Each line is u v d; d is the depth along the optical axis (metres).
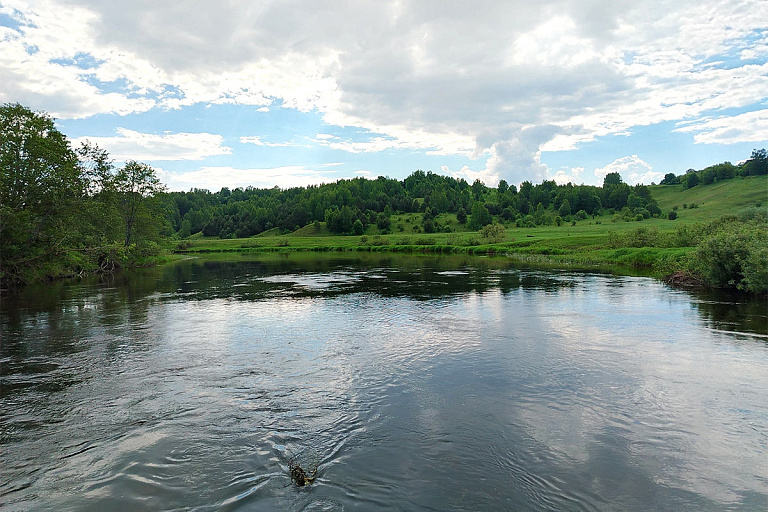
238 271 48.75
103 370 13.09
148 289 32.50
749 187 167.38
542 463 7.83
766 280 23.34
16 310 23.41
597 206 188.00
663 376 12.05
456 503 6.75
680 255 38.81
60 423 9.55
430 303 24.42
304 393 11.18
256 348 15.44
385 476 7.46
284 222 183.75
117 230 51.88
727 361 13.23
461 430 9.09
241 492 7.05
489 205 196.50
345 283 34.66
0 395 11.16
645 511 6.54
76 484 7.32
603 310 21.52
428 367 13.12
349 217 170.12
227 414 9.95
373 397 10.88
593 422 9.40
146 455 8.20
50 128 37.56
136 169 61.25
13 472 7.68
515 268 45.22
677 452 8.16
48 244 37.34
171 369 13.15
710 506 6.64
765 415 9.59
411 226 176.00
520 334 16.98
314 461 7.95
